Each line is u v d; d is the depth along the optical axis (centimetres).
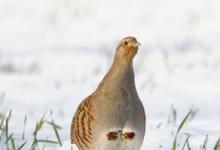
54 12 3014
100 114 801
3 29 2739
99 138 804
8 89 1664
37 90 1659
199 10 3019
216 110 1334
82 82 1802
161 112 1293
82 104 833
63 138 991
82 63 2105
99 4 3175
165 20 2892
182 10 3038
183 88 1680
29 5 3147
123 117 804
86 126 814
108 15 2994
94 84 1773
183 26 2777
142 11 3052
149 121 1112
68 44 2448
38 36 2616
